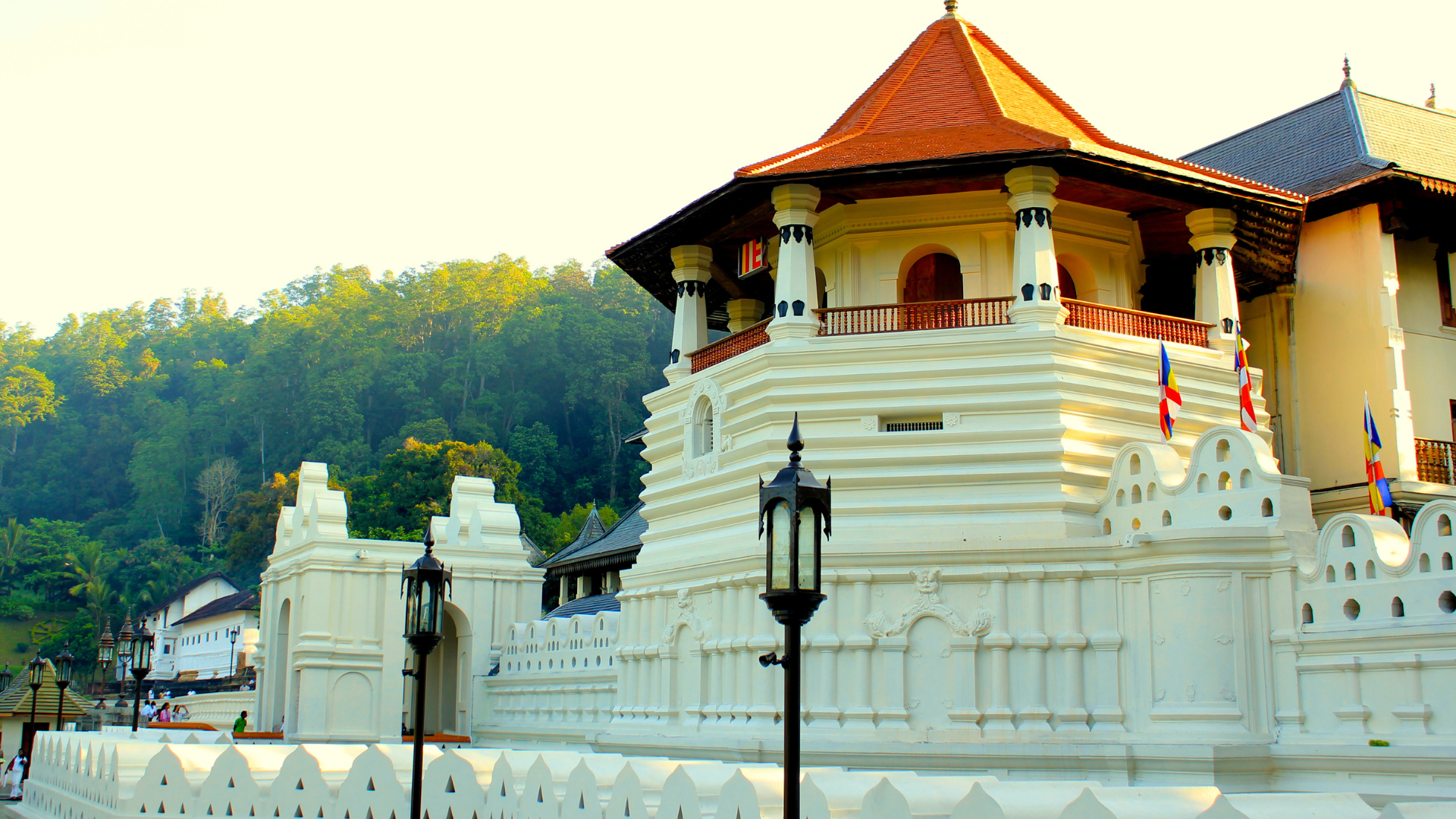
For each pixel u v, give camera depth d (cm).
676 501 3025
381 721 3891
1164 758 2219
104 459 15538
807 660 2556
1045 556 2450
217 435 14412
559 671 3634
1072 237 2953
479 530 4169
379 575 3975
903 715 2467
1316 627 2155
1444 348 3356
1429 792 1933
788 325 2736
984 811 1274
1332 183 3284
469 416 12325
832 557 2556
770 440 2684
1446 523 1981
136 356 18012
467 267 14475
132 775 2080
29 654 11988
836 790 1431
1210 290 2872
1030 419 2602
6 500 15162
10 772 4234
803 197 2759
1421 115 3644
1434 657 1956
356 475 12075
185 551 13412
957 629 2462
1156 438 2706
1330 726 2120
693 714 2797
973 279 2880
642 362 12494
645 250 3253
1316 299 3322
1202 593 2275
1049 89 3178
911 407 2652
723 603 2753
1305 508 2298
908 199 2916
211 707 5072
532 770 1678
